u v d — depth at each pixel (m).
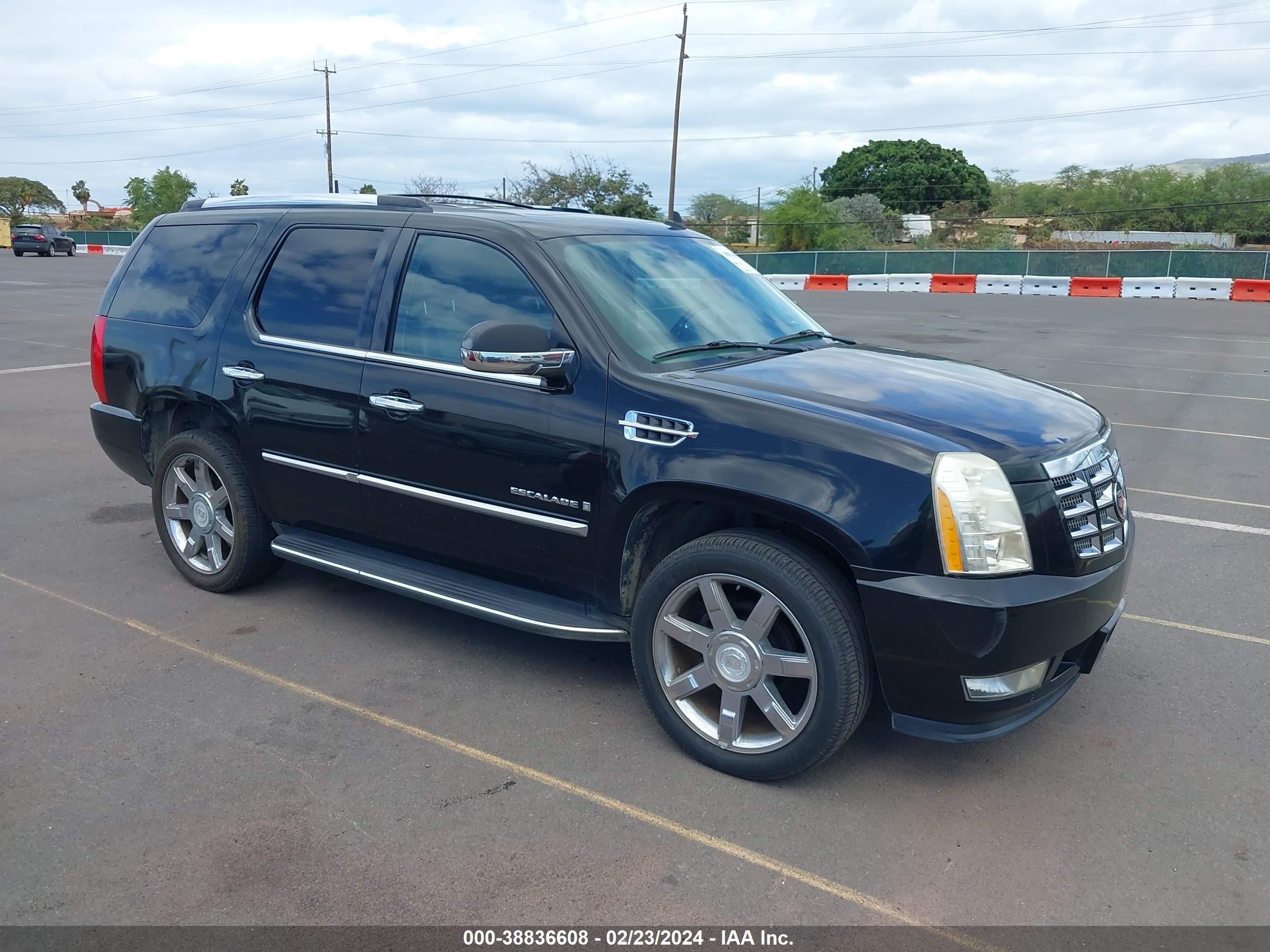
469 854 2.97
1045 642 3.10
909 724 3.21
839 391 3.51
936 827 3.15
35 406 9.98
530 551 3.81
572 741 3.65
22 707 3.83
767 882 2.87
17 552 5.62
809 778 3.43
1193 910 2.77
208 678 4.11
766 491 3.17
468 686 4.08
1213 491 7.35
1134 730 3.80
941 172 84.06
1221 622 4.85
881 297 30.17
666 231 4.63
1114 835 3.12
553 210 4.80
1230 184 69.12
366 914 2.70
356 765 3.45
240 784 3.32
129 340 5.11
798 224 53.50
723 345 3.95
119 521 6.23
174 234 5.19
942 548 3.01
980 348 15.99
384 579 4.23
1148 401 11.26
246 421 4.59
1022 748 3.66
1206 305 26.55
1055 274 34.41
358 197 4.64
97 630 4.57
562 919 2.70
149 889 2.79
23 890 2.78
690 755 3.53
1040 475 3.16
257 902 2.74
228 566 4.89
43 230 48.16
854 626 3.16
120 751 3.52
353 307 4.28
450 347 3.96
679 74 49.56
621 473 3.46
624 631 3.71
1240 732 3.79
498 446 3.75
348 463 4.25
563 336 3.68
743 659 3.32
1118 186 72.44
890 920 2.72
